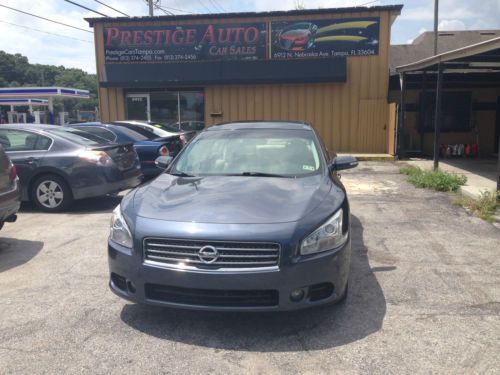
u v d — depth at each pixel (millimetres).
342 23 14578
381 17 14453
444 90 15336
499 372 3057
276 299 3402
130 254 3588
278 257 3389
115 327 3721
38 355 3316
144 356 3293
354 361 3199
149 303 3562
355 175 11312
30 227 6797
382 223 6871
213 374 3070
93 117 62656
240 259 3398
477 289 4410
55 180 7629
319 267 3465
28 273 4941
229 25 14953
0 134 7957
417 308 4008
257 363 3195
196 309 3455
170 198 4012
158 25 15227
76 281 4703
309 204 3795
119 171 7941
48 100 37344
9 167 5766
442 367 3115
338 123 15008
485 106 15344
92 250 5695
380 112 14875
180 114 15680
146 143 9672
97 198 9000
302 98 15023
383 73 14688
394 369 3098
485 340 3461
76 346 3434
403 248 5684
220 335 3580
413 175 10656
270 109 15188
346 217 3867
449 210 7641
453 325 3697
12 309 4066
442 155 14969
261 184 4285
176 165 5074
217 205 3770
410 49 18500
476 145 15070
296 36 14766
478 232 6367
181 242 3463
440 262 5168
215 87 15297
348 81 14805
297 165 4840
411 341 3455
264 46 14945
